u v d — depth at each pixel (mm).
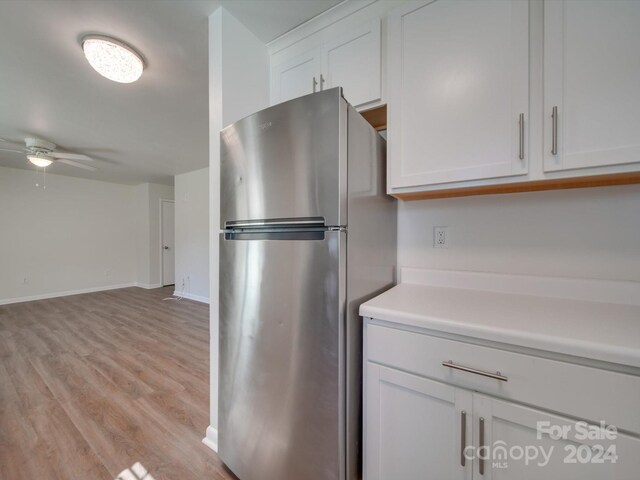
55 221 5094
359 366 1071
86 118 2656
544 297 1157
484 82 1014
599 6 839
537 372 732
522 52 946
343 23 1459
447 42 1080
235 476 1316
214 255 1521
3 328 3402
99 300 4871
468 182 1063
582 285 1103
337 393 958
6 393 1986
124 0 1346
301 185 1021
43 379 2182
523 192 1215
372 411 992
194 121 2729
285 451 1083
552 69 901
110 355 2635
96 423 1672
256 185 1148
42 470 1339
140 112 2541
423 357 893
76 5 1365
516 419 755
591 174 872
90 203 5527
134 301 4832
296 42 1628
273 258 1095
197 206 4926
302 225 1044
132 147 3535
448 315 894
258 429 1162
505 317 873
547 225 1190
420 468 903
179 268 5285
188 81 2041
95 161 4207
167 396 1965
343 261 970
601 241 1092
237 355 1233
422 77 1136
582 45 861
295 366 1045
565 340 696
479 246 1337
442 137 1097
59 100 2309
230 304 1262
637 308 982
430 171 1123
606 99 837
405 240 1519
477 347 809
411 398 917
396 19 1199
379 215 1288
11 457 1413
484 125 1017
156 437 1563
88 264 5500
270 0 1382
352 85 1365
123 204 6008
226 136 1272
